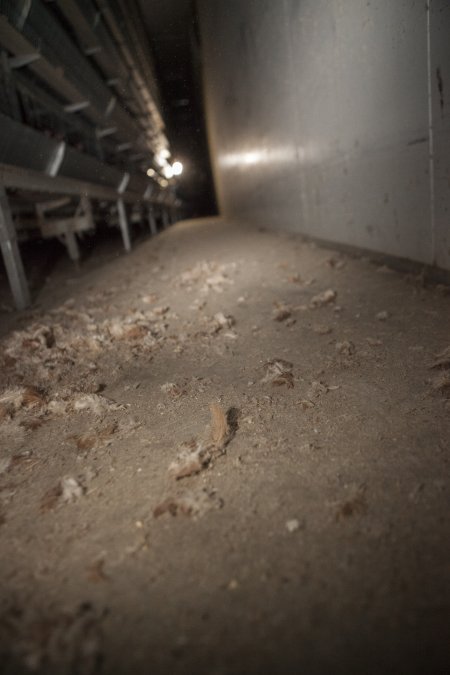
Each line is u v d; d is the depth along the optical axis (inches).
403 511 59.8
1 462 83.1
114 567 55.7
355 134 204.4
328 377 103.7
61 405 103.3
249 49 382.0
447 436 75.2
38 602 51.7
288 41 271.0
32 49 236.2
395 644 42.9
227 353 128.3
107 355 137.2
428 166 151.9
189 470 72.3
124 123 512.1
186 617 47.9
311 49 235.9
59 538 62.1
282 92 309.0
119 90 497.4
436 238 154.9
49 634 47.3
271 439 80.4
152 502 67.3
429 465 68.5
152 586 52.4
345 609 47.0
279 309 159.6
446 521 57.3
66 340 153.7
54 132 326.3
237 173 635.5
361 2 173.3
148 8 589.0
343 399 92.4
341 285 183.2
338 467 70.5
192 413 94.3
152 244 507.2
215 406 84.4
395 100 164.7
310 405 91.0
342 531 57.6
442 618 45.0
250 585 51.0
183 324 162.9
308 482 67.6
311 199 288.4
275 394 98.3
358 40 182.4
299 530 58.4
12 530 64.8
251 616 47.2
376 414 85.0
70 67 305.1
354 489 64.9
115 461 79.9
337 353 117.1
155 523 62.7
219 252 346.3
